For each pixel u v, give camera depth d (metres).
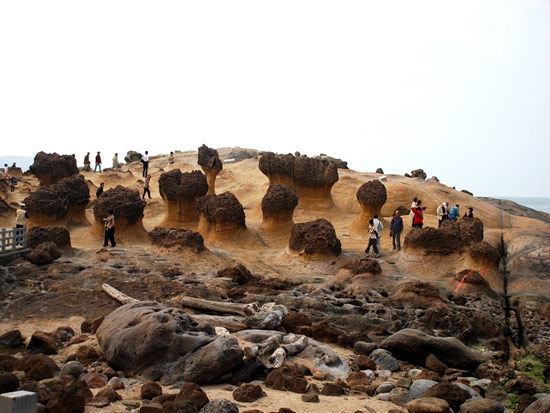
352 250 19.34
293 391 6.97
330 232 16.92
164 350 7.17
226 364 6.97
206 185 22.66
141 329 7.33
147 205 27.05
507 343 11.12
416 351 9.11
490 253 15.41
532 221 31.53
